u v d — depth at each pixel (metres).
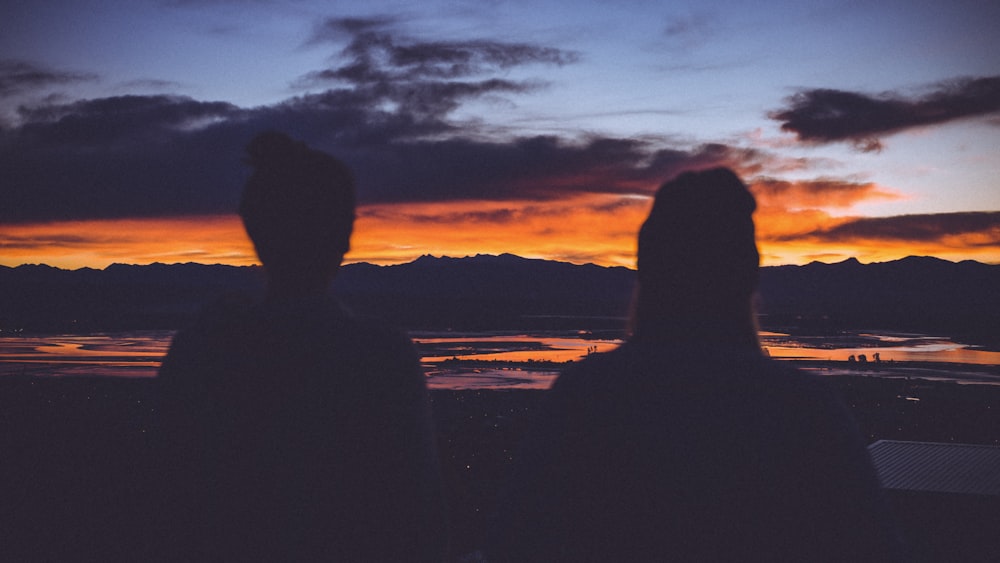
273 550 1.46
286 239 1.58
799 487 1.15
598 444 1.26
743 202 1.33
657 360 1.28
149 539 1.55
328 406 1.49
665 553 1.19
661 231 1.33
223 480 1.49
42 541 6.24
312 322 1.56
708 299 1.32
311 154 1.64
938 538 2.87
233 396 1.52
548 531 1.28
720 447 1.18
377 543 1.48
